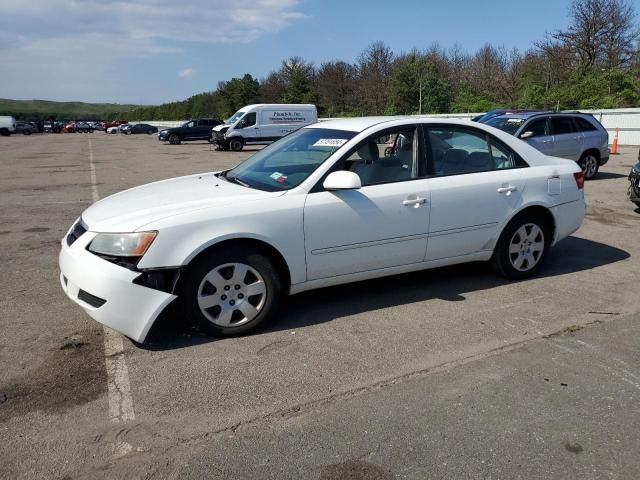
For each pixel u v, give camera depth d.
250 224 3.84
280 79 75.12
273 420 2.92
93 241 3.70
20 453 2.65
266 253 4.00
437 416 2.95
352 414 2.97
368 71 61.78
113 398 3.14
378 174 4.45
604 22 44.09
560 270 5.60
